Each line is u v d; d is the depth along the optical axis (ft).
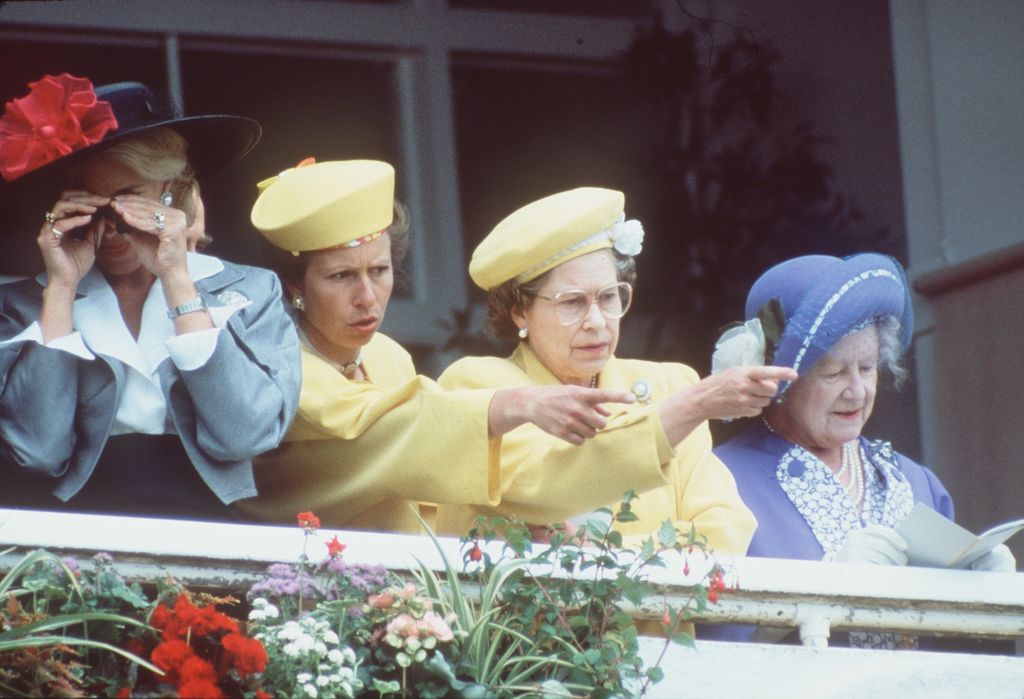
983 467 78.38
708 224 80.23
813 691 50.26
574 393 50.11
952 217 80.74
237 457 49.73
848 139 81.61
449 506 54.54
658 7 81.56
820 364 58.23
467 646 47.34
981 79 81.25
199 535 48.44
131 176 50.78
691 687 49.88
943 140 81.25
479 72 79.66
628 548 50.55
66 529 47.93
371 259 53.88
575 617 48.14
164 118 52.01
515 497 52.13
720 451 59.36
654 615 50.47
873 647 57.41
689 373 57.21
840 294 57.57
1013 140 80.74
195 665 44.19
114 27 75.05
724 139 81.00
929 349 80.02
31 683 44.80
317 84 77.46
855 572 51.85
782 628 55.16
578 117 80.48
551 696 47.19
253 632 46.91
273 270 54.44
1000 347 78.18
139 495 50.01
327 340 54.29
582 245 54.75
